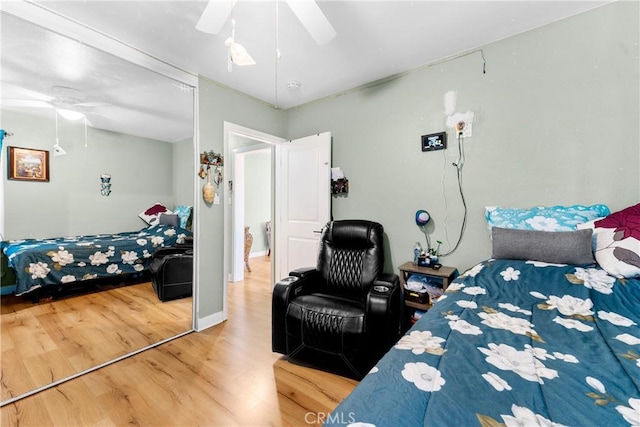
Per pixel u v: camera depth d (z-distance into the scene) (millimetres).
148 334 2316
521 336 960
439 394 673
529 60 1955
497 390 683
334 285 2350
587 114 1774
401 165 2551
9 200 1977
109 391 1608
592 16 1750
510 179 2035
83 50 1889
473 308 1213
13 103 1948
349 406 660
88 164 2309
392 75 2580
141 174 2582
